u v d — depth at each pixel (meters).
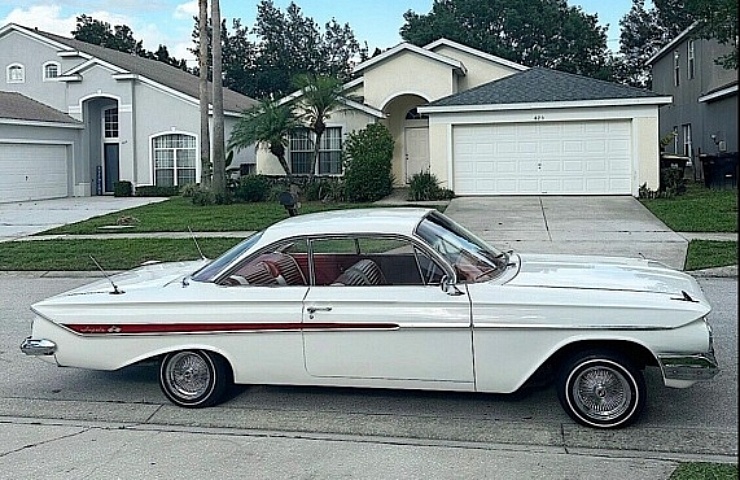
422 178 23.52
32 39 33.50
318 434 5.46
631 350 5.38
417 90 27.52
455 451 5.05
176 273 6.67
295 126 25.84
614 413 5.39
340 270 5.88
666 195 21.97
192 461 4.95
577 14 58.19
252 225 18.91
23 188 29.86
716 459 4.85
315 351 5.71
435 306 5.51
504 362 5.44
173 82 33.44
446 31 55.50
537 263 6.37
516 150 23.23
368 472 4.71
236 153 32.28
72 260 14.59
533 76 24.38
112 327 6.00
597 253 13.84
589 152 22.72
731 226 16.47
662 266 6.49
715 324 8.47
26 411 6.11
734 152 25.23
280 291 5.81
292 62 72.94
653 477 4.54
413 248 5.77
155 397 6.40
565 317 5.32
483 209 20.64
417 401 6.12
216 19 24.47
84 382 6.87
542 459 4.88
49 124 30.61
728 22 21.42
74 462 4.95
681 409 5.79
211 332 5.86
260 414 5.91
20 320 9.66
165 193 31.06
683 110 32.53
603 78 56.12
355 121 27.02
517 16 57.34
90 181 33.25
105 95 32.25
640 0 64.56
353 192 24.06
